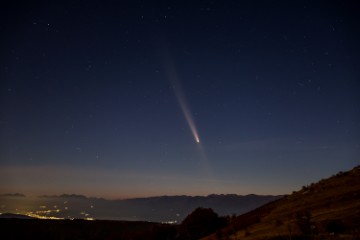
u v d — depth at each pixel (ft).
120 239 156.87
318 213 64.44
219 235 79.36
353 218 53.31
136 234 153.89
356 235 43.91
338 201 68.90
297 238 49.57
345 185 82.79
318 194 84.38
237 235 72.23
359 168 98.63
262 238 56.18
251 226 78.64
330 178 102.42
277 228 63.05
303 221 52.24
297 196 96.17
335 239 44.37
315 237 48.06
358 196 67.72
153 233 128.98
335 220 53.98
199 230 110.83
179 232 120.67
